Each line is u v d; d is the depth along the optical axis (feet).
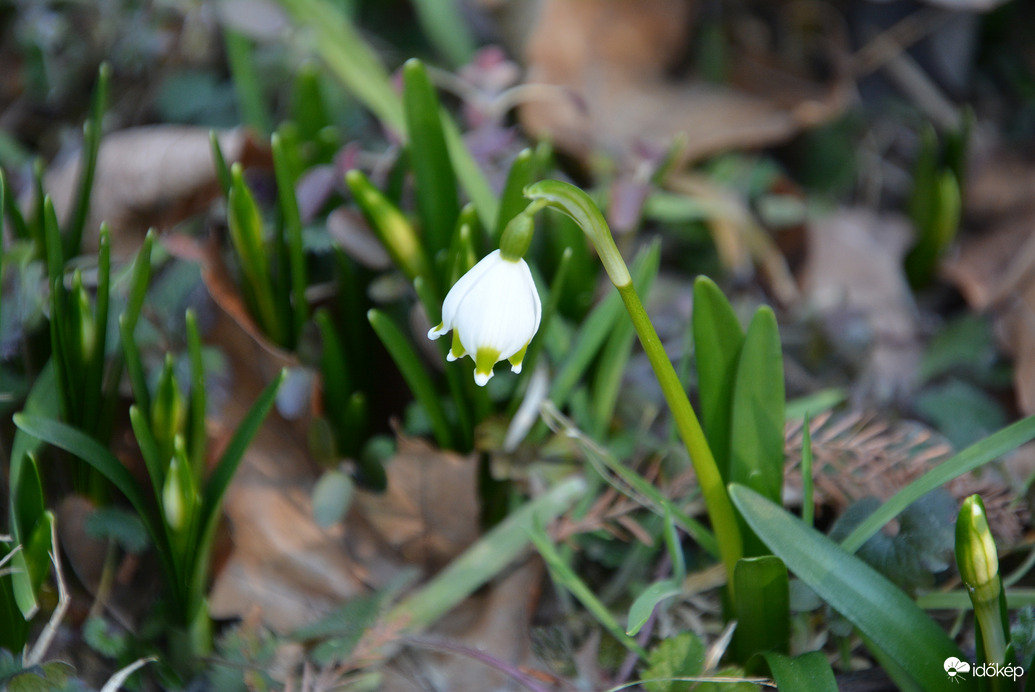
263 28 1.76
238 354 1.43
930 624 1.24
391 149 1.60
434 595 1.37
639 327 1.20
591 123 1.82
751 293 1.74
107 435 1.39
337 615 1.34
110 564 1.39
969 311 1.79
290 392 1.43
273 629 1.36
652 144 1.61
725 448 1.32
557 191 1.18
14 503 1.31
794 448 1.39
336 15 1.64
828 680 1.25
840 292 1.71
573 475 1.44
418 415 1.48
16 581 1.29
